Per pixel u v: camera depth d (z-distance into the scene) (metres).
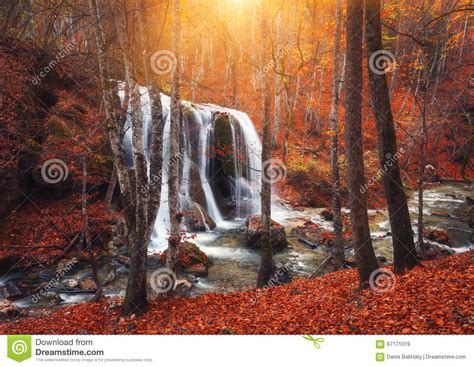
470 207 22.94
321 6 25.33
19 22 18.72
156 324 7.54
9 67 13.98
